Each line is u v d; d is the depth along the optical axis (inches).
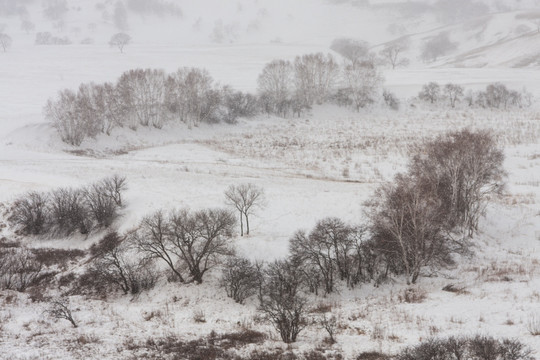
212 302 1355.8
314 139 3238.2
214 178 2222.0
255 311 1268.5
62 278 1523.1
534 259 1444.4
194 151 2974.9
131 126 3457.2
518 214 1827.0
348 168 2507.4
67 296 1403.8
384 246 1427.2
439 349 741.3
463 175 1640.0
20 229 1843.0
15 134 3095.5
